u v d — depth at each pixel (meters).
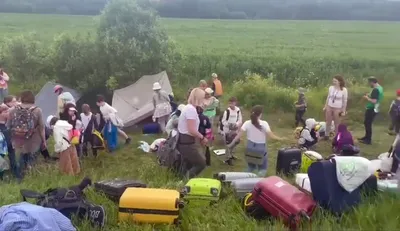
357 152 8.32
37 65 22.39
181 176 9.11
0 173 9.84
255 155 9.38
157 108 15.52
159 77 19.09
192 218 6.52
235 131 12.03
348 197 6.28
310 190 6.85
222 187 7.64
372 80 13.99
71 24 59.66
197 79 24.92
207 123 9.72
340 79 13.77
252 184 7.45
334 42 47.09
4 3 93.81
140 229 6.20
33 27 54.00
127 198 6.44
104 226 6.30
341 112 13.85
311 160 9.38
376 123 17.30
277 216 6.30
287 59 30.25
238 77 25.97
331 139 14.17
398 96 14.64
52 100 17.44
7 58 22.56
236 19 94.06
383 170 8.53
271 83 21.97
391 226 5.75
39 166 10.43
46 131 12.01
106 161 12.52
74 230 5.86
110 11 21.67
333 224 5.86
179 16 98.50
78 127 11.84
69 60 20.58
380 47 42.84
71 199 6.53
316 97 19.30
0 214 5.82
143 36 21.16
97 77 20.33
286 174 9.78
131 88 18.66
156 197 6.42
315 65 28.66
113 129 13.53
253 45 41.81
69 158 10.42
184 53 30.23
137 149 13.62
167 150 9.54
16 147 9.89
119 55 20.42
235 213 6.71
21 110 9.92
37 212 5.69
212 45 40.47
